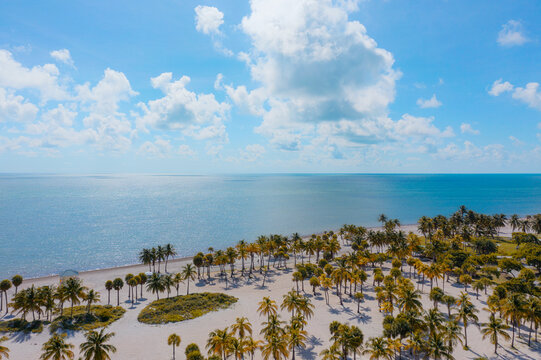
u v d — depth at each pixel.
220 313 81.25
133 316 79.44
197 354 53.41
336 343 56.50
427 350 52.47
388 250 124.81
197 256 115.75
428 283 104.56
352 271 100.94
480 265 115.00
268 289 103.56
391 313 78.06
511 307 63.19
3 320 76.75
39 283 110.75
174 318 76.38
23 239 179.12
